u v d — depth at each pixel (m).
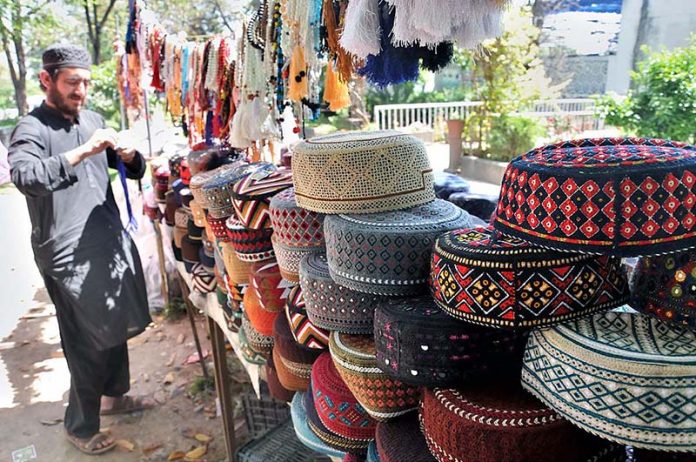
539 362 0.76
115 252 2.54
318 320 1.21
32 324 4.27
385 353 0.94
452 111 7.44
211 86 2.52
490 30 0.86
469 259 0.80
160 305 4.31
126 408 3.04
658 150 0.72
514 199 0.77
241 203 1.63
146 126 4.43
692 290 0.69
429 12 0.78
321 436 1.30
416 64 1.04
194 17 13.47
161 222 4.02
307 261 1.29
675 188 0.66
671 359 0.65
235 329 2.14
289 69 1.69
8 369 3.57
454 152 4.82
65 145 2.45
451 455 0.83
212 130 2.79
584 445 0.79
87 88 2.52
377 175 1.12
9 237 6.75
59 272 2.40
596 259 0.76
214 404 3.08
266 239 1.70
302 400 1.54
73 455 2.72
